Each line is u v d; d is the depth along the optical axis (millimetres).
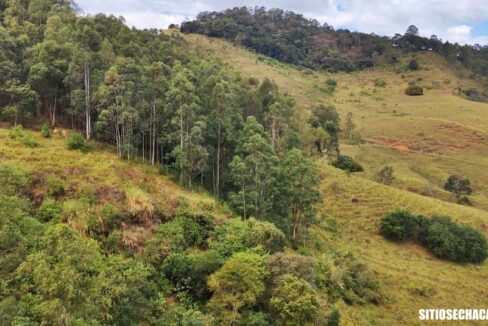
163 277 29812
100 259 25688
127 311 22906
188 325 24984
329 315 32281
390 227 63875
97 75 47719
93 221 30922
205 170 47469
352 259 48469
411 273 53500
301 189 47969
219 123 47031
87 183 35156
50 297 17266
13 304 17422
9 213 22281
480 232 64875
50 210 30516
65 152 41688
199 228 35438
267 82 67125
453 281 53750
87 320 18156
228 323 26328
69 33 52906
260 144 43000
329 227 62156
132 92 45250
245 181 44000
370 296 43562
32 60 48562
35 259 18391
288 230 47656
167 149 49531
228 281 27719
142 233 32500
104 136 48188
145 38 72625
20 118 48219
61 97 49625
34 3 64438
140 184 38812
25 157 37781
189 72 50156
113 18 70125
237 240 33969
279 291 27516
